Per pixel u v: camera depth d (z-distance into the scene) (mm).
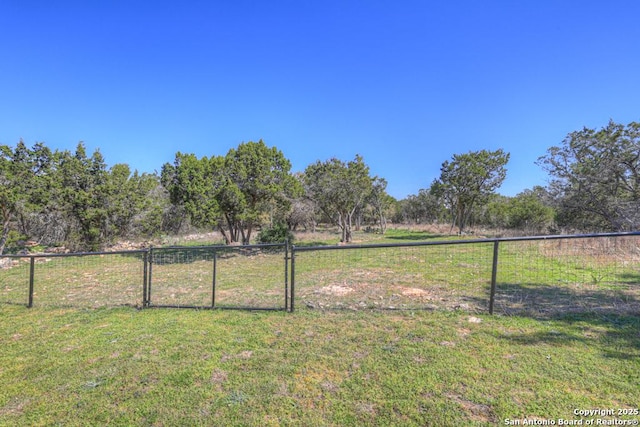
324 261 11125
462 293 6418
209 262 12047
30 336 4723
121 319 5332
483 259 10633
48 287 8258
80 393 3158
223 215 17344
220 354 3863
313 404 2844
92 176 15508
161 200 19375
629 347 3625
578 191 15453
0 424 2744
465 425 2502
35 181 13234
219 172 15523
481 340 3963
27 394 3176
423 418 2596
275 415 2713
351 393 2977
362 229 37562
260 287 7531
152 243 18266
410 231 34250
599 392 2836
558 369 3227
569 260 9203
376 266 9906
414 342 3979
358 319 4887
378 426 2535
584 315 4664
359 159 20344
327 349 3896
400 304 5703
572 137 15703
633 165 13766
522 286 6758
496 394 2861
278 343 4121
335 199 19812
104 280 8992
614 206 14312
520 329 4258
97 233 15227
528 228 26484
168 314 5492
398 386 3043
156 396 3051
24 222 14766
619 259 8375
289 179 16891
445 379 3123
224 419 2686
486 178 27938
